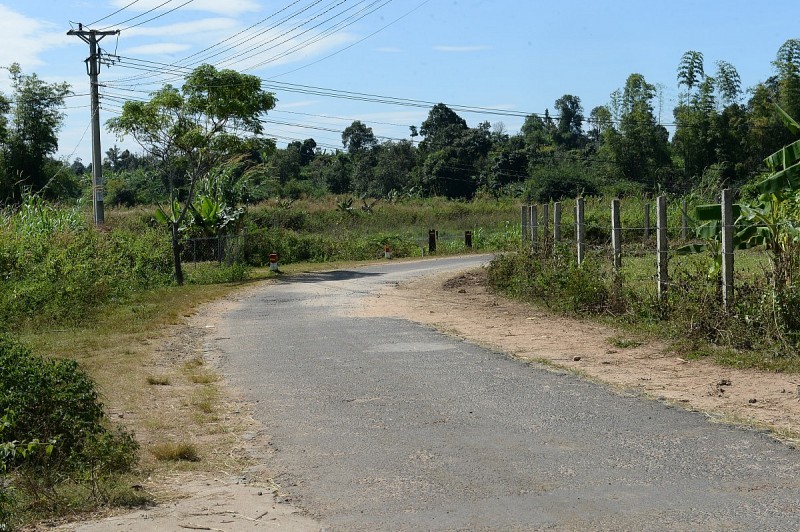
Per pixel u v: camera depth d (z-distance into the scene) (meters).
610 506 5.11
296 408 8.30
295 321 15.67
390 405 8.25
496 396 8.46
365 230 50.69
